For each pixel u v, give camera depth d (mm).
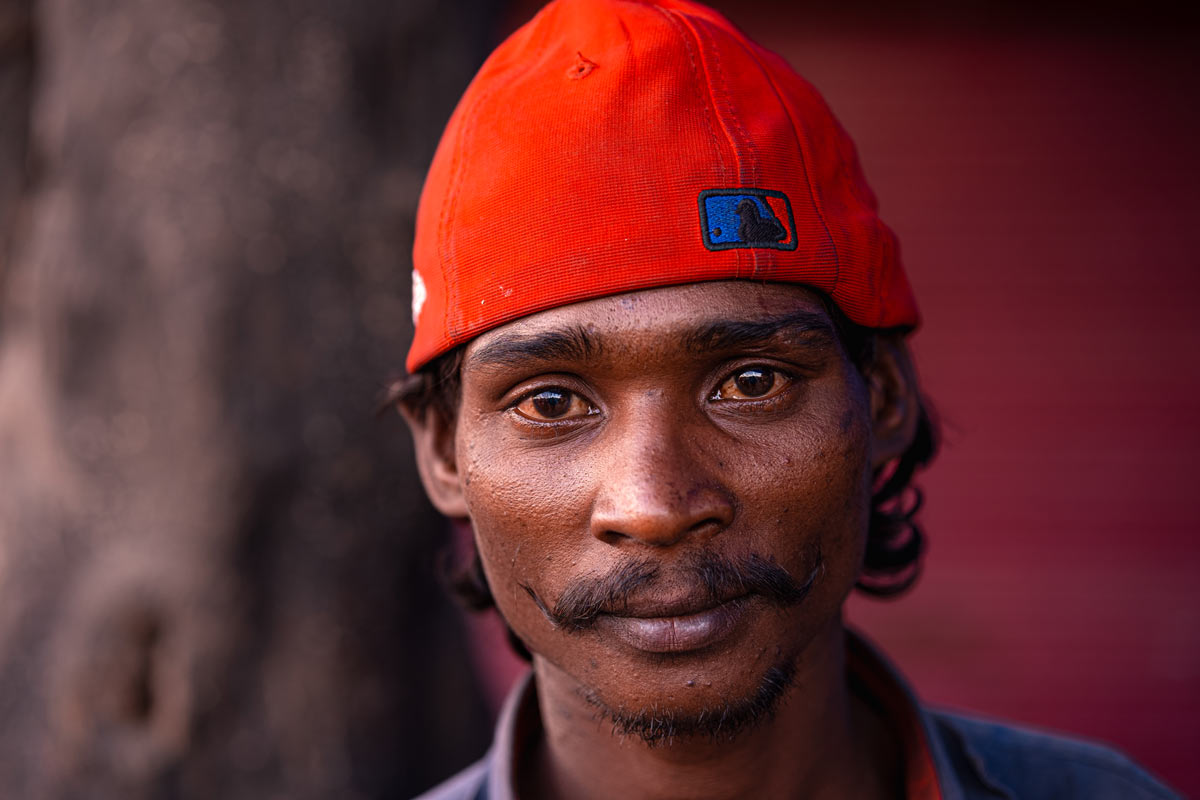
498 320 964
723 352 925
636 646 922
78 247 2268
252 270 2189
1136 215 6066
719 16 1122
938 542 5801
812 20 6176
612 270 921
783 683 962
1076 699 5363
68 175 2336
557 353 931
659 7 1051
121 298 2229
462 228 997
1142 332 5977
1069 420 5918
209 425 2145
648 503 881
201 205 2189
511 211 961
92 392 2264
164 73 2252
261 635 2195
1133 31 6145
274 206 2217
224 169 2211
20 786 2223
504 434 987
